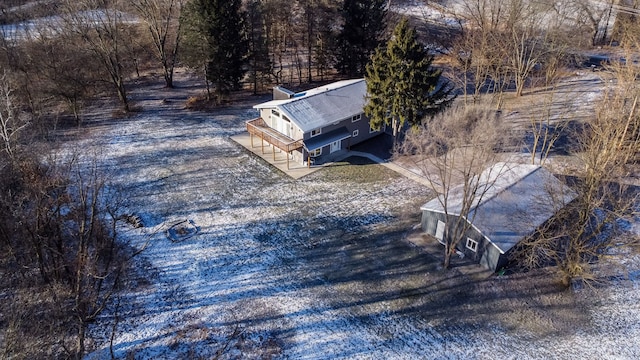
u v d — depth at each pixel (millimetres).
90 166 37844
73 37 47312
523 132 40156
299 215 32688
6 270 27688
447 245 27422
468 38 47906
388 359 22734
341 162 38875
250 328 24438
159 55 54000
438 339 23734
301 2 55969
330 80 54562
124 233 30891
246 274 27859
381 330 24250
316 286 26984
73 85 44125
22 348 21266
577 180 34500
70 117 46469
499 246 26469
